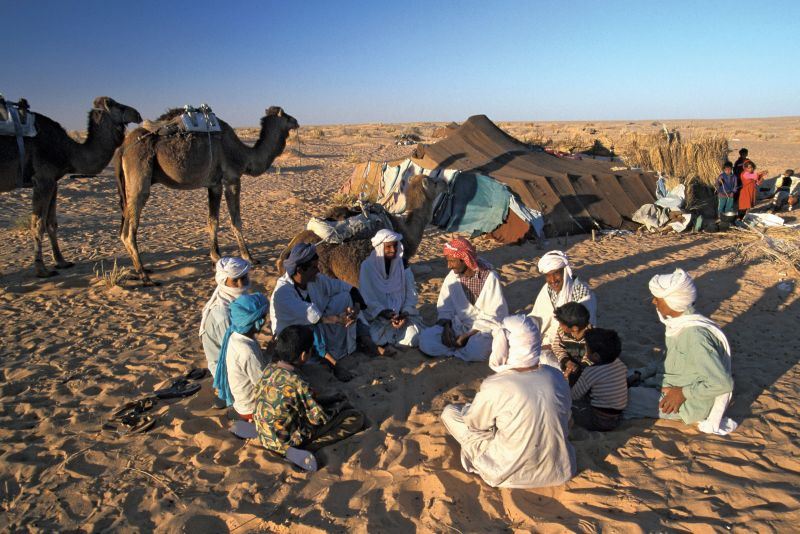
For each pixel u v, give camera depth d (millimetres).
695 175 13234
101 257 9969
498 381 3473
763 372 5148
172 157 8273
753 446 3936
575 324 4418
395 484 3688
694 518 3209
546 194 11750
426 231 12133
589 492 3475
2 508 3543
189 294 7898
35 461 4035
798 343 5828
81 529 3346
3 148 7539
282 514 3422
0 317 6996
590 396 4258
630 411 4430
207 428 4461
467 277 5621
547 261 5020
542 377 3457
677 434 4160
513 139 15930
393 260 5910
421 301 7555
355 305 5672
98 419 4629
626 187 12703
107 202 16125
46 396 5008
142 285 8203
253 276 8703
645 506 3336
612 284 8164
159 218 13930
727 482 3508
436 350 5676
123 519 3406
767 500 3336
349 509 3457
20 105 7750
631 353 5668
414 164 13984
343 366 5531
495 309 5602
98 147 8680
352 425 4312
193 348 6039
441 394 4973
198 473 3861
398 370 5398
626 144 16500
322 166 25766
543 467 3510
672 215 11969
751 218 12820
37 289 8047
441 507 3414
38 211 8328
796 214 13836
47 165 8133
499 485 3576
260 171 9773
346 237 6680
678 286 4105
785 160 24328
